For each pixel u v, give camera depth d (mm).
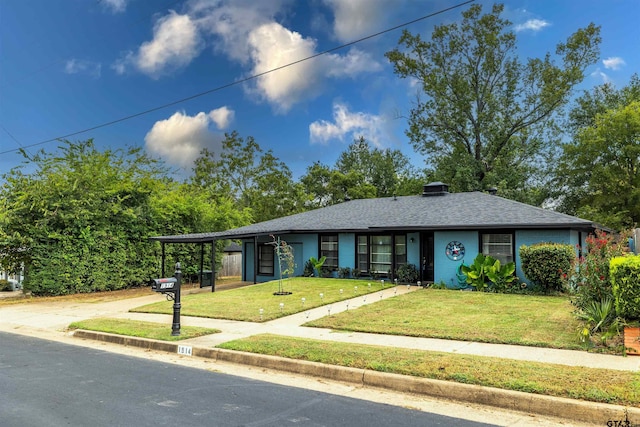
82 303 15344
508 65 33500
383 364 6234
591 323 7902
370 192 42844
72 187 17719
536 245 14102
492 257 15469
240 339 8312
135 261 20125
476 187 32969
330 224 19984
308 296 14117
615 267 7262
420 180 38531
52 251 17266
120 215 19281
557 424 4520
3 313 13625
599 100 33969
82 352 8266
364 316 10500
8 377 6434
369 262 18859
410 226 16656
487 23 32781
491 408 5020
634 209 27297
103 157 19141
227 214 25859
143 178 20641
